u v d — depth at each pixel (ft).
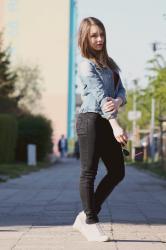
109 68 24.71
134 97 181.98
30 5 268.82
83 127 23.97
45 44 267.39
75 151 207.62
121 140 23.29
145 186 66.23
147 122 214.07
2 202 44.42
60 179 78.54
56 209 39.14
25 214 36.24
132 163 157.58
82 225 25.08
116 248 23.15
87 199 24.26
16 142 137.49
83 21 24.67
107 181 24.59
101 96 23.77
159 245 24.17
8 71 163.63
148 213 37.47
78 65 24.79
